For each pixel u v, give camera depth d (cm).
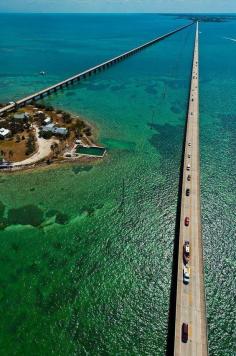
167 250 7331
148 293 6388
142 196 9050
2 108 14288
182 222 7681
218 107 16288
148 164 10675
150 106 16250
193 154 10788
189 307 5741
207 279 6631
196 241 7131
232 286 6488
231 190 9431
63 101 16450
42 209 8419
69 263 6938
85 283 6531
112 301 6216
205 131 13450
